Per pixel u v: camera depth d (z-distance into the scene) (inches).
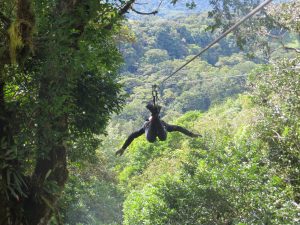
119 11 357.4
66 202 454.9
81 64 276.8
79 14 295.1
